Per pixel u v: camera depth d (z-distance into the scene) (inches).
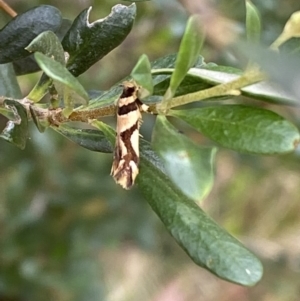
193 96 2.3
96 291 8.4
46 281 7.9
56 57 2.6
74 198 8.0
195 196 2.1
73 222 8.1
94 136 3.0
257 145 2.2
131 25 3.0
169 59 3.0
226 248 2.3
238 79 2.2
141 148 2.7
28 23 3.1
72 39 3.0
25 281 7.8
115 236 8.2
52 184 7.9
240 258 2.3
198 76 2.5
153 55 8.4
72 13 7.6
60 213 8.0
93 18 7.5
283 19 7.1
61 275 8.0
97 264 8.7
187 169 2.1
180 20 7.2
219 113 2.3
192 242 2.4
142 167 2.6
